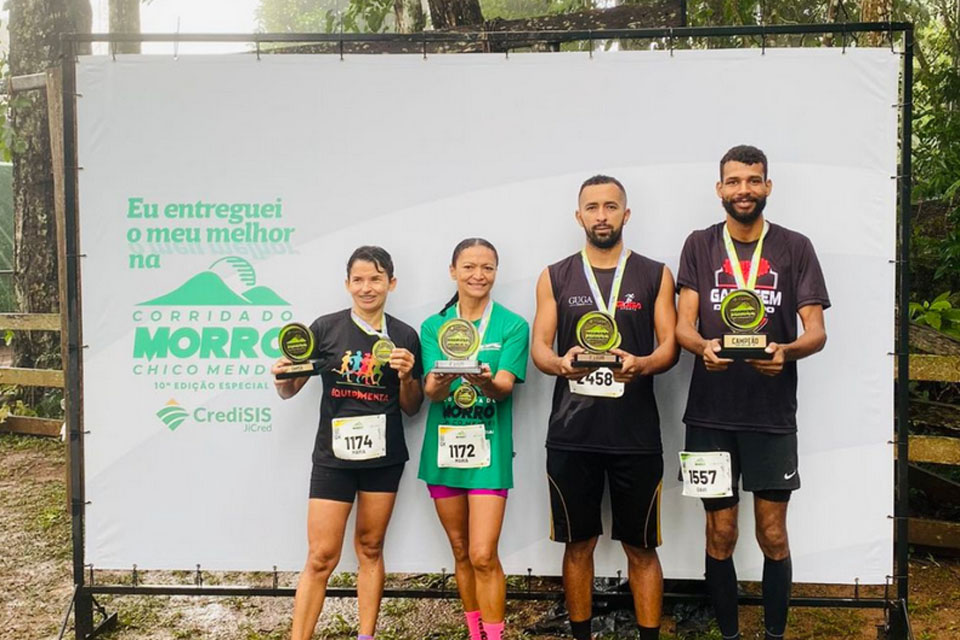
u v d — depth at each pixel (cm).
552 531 305
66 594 389
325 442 306
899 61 316
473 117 331
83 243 342
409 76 332
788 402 291
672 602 356
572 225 329
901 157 319
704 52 321
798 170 321
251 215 338
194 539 345
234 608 376
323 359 310
